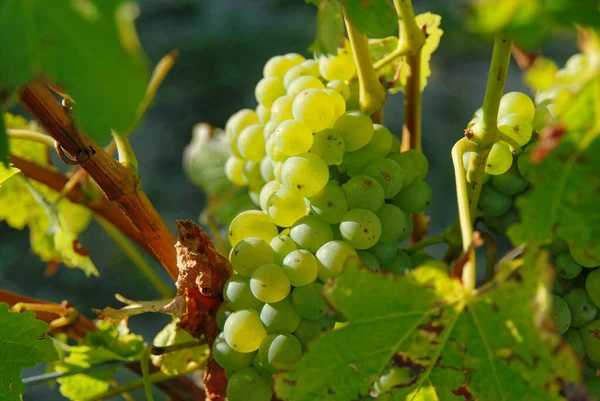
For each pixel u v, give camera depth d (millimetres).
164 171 1759
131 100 302
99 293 1492
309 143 416
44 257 569
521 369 368
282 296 404
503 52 396
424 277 364
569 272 412
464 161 423
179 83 1952
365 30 373
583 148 336
